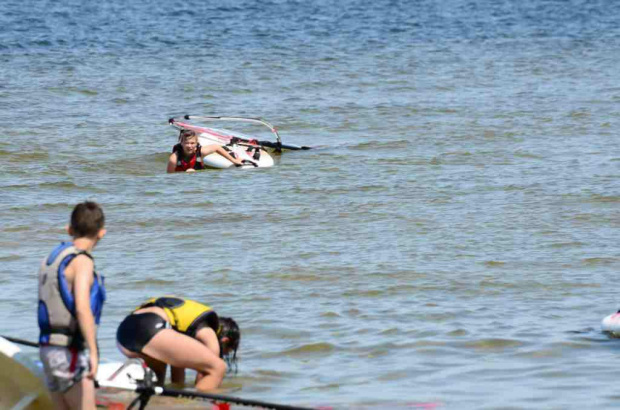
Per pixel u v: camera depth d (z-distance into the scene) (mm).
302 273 23000
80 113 50688
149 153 40719
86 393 13016
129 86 60312
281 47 81188
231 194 32969
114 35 87000
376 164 38312
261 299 21000
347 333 18719
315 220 28859
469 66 71938
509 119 49594
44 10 107188
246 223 28578
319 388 15898
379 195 32500
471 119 49719
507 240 26172
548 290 21578
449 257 24453
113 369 16094
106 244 26047
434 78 65812
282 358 17391
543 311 20016
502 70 70125
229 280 22469
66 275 12797
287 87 61156
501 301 20766
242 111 52875
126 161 39000
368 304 20594
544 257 24391
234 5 117438
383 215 29422
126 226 28281
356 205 30922
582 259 24188
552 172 36000
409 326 19078
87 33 87938
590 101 55844
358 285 22016
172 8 112688
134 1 121500
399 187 33781
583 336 18359
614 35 92500
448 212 29750
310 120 50188
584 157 39031
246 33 90750
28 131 44844
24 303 20547
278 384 16109
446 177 35438
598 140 43250
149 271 23234
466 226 27812
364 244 25844
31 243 26172
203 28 94062
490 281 22297
